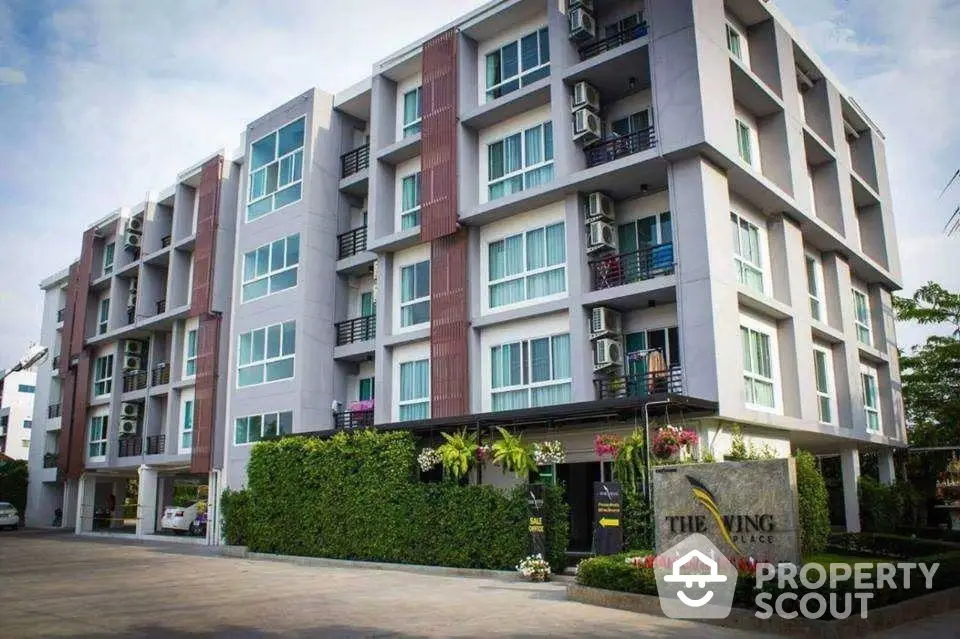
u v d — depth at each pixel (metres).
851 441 23.39
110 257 39.38
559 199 20.22
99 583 14.92
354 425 24.98
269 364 26.28
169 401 32.25
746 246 19.69
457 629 9.62
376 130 25.05
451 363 21.11
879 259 27.62
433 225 22.19
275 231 27.23
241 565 19.00
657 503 12.58
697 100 17.44
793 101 22.22
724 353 16.80
